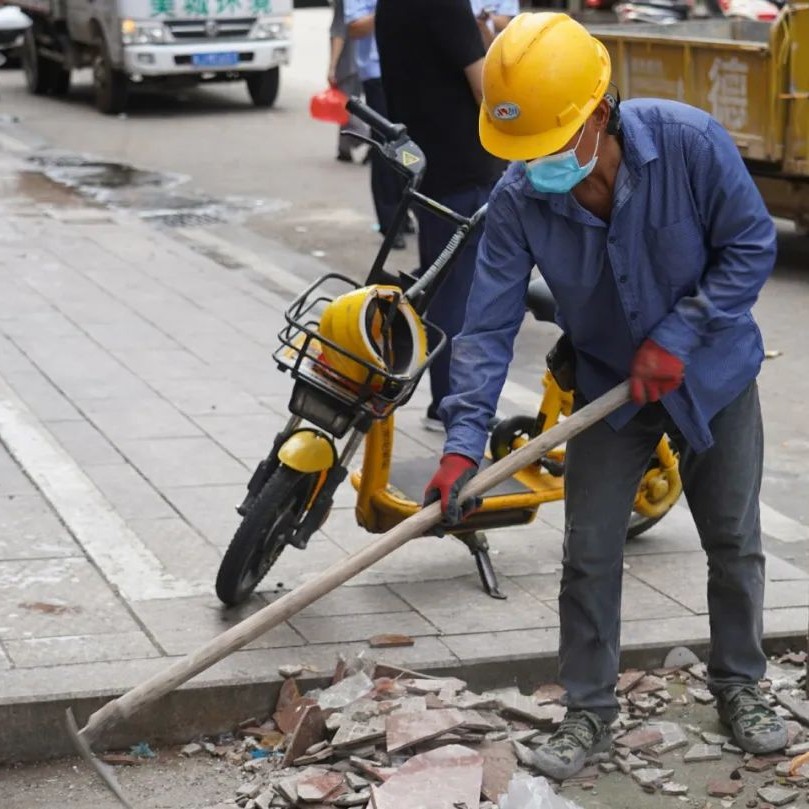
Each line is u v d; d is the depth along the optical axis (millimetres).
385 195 12570
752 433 4691
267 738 4898
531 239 4402
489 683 5289
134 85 22938
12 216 14312
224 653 4176
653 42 13062
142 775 4746
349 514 6684
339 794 4527
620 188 4246
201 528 6391
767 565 6340
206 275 11898
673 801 4617
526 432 6246
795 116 11977
